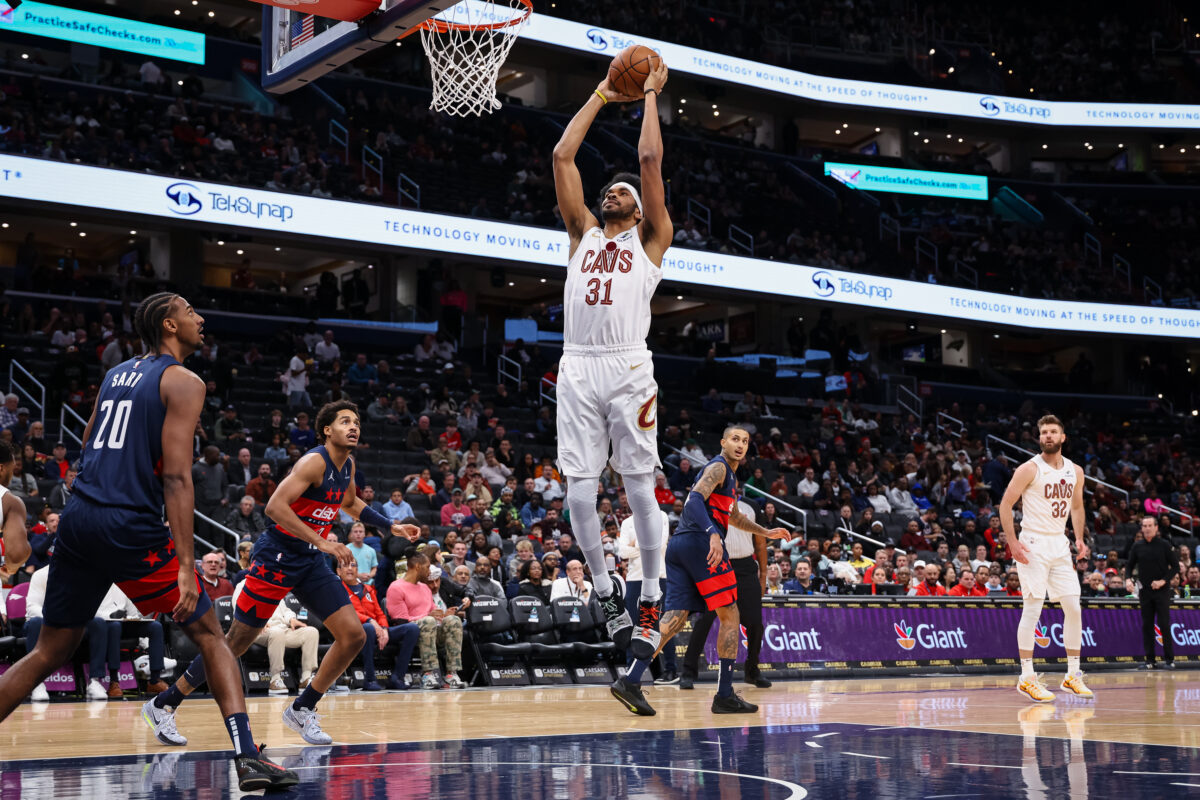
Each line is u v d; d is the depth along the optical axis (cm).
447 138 2494
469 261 2091
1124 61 3222
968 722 541
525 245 2130
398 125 2470
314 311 2148
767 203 2770
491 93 772
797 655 1042
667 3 2822
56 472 1249
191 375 348
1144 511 2159
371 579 974
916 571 1353
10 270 1978
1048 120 3005
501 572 1153
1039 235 3003
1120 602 1308
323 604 489
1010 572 1370
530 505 1419
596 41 2527
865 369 2534
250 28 2736
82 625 353
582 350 439
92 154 1877
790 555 1348
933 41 3180
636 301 436
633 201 441
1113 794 300
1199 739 451
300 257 2434
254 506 1223
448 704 721
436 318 2306
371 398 1770
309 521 496
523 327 2298
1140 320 2717
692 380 2364
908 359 3077
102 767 389
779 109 3059
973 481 2008
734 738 463
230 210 1852
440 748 434
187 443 341
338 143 2345
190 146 2062
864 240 2812
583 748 429
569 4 2592
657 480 1498
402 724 559
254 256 2417
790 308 2742
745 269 2344
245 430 1532
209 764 398
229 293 2095
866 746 429
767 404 2280
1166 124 3019
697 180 2681
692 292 2453
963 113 2936
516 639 1029
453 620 971
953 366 2844
